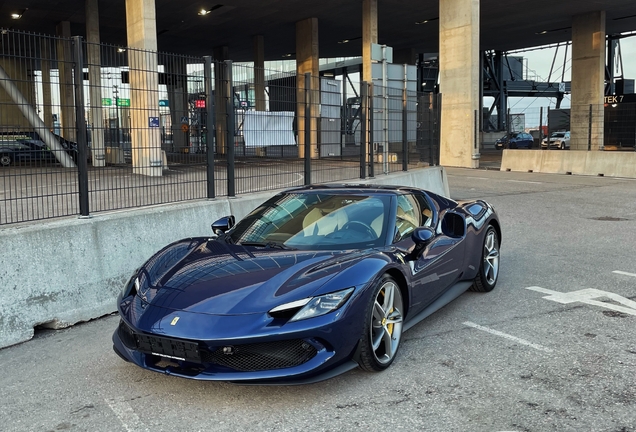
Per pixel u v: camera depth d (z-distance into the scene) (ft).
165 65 20.43
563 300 17.52
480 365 12.46
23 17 96.02
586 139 109.29
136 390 11.62
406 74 39.55
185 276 12.14
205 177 22.17
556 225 32.17
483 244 18.04
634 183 55.72
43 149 16.81
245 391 11.40
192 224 20.11
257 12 99.40
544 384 11.41
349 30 119.96
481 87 154.51
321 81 29.86
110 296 17.10
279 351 10.58
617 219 33.91
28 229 15.46
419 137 42.75
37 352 14.07
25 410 10.82
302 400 10.93
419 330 14.98
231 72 22.49
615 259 23.29
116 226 17.65
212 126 21.84
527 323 15.37
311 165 29.35
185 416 10.39
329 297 10.98
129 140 19.72
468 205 18.53
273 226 14.52
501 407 10.43
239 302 10.87
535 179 61.36
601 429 9.55
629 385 11.28
